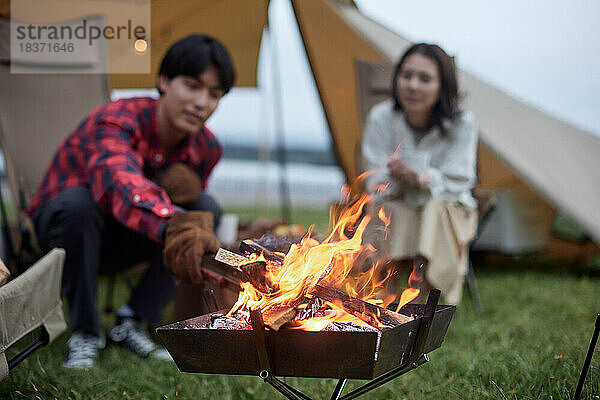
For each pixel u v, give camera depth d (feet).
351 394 3.80
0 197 7.69
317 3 12.30
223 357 3.60
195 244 4.33
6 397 5.23
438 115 8.63
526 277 13.20
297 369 3.50
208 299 4.25
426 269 7.92
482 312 9.45
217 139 8.05
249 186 43.16
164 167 7.46
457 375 5.94
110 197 5.65
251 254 4.17
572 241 15.35
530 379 5.42
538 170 10.80
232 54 12.45
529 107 13.58
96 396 5.45
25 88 9.48
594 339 4.09
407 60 8.60
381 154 9.09
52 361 6.54
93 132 6.61
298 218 24.12
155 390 5.73
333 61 13.26
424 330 3.63
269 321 3.38
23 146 9.31
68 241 6.66
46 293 5.02
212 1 10.84
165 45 11.15
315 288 3.78
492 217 14.55
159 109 7.13
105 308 8.89
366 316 3.67
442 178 8.45
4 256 7.49
